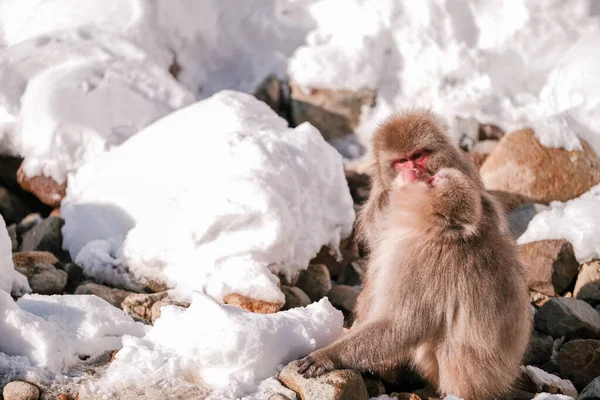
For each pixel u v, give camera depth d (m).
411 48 7.80
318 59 7.81
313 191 6.05
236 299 5.15
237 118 6.24
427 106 7.66
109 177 6.27
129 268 5.68
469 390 4.39
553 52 7.80
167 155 6.15
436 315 4.29
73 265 5.90
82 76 7.07
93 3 7.77
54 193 6.80
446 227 4.21
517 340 4.44
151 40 7.70
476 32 7.89
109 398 4.09
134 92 7.14
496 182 6.67
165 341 4.42
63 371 4.40
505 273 4.35
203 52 8.05
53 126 6.83
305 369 4.17
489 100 7.61
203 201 5.57
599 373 4.91
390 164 5.08
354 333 4.29
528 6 7.78
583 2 7.77
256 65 8.07
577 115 7.02
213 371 4.22
